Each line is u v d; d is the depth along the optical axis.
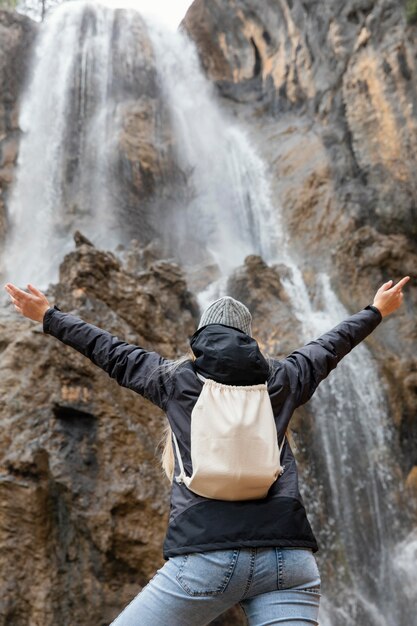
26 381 7.96
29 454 7.38
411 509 11.28
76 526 7.30
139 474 7.70
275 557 2.11
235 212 18.72
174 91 21.45
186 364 2.39
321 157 17.44
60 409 7.80
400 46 15.70
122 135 18.42
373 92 16.36
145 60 21.19
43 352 8.20
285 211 17.25
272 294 13.51
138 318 9.68
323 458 11.01
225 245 17.72
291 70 20.08
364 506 10.99
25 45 20.30
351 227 15.62
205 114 21.14
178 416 2.31
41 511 7.23
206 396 2.26
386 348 13.18
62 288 9.40
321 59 18.66
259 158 18.92
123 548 7.29
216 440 2.16
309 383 2.46
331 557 10.12
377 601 10.07
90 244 10.78
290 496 2.20
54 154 18.84
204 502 2.16
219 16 22.34
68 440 7.66
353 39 17.38
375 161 16.06
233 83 22.42
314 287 14.98
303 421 11.09
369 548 10.55
